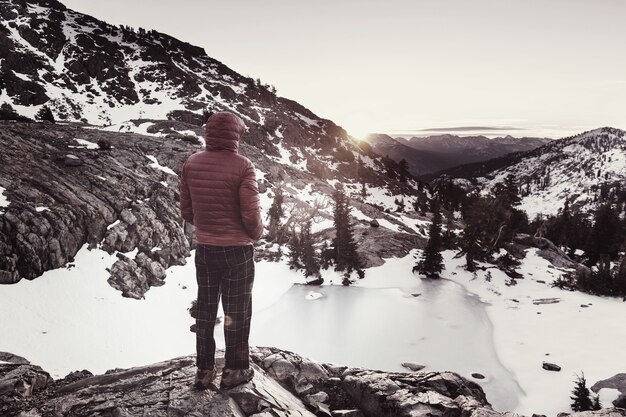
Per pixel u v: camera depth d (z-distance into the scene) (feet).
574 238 272.31
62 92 372.79
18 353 65.67
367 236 180.86
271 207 185.06
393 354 92.94
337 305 119.75
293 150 396.37
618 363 89.51
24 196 93.86
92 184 115.55
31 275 82.53
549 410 73.87
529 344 100.58
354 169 424.46
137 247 108.37
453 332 104.78
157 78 446.19
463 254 169.07
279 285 132.26
